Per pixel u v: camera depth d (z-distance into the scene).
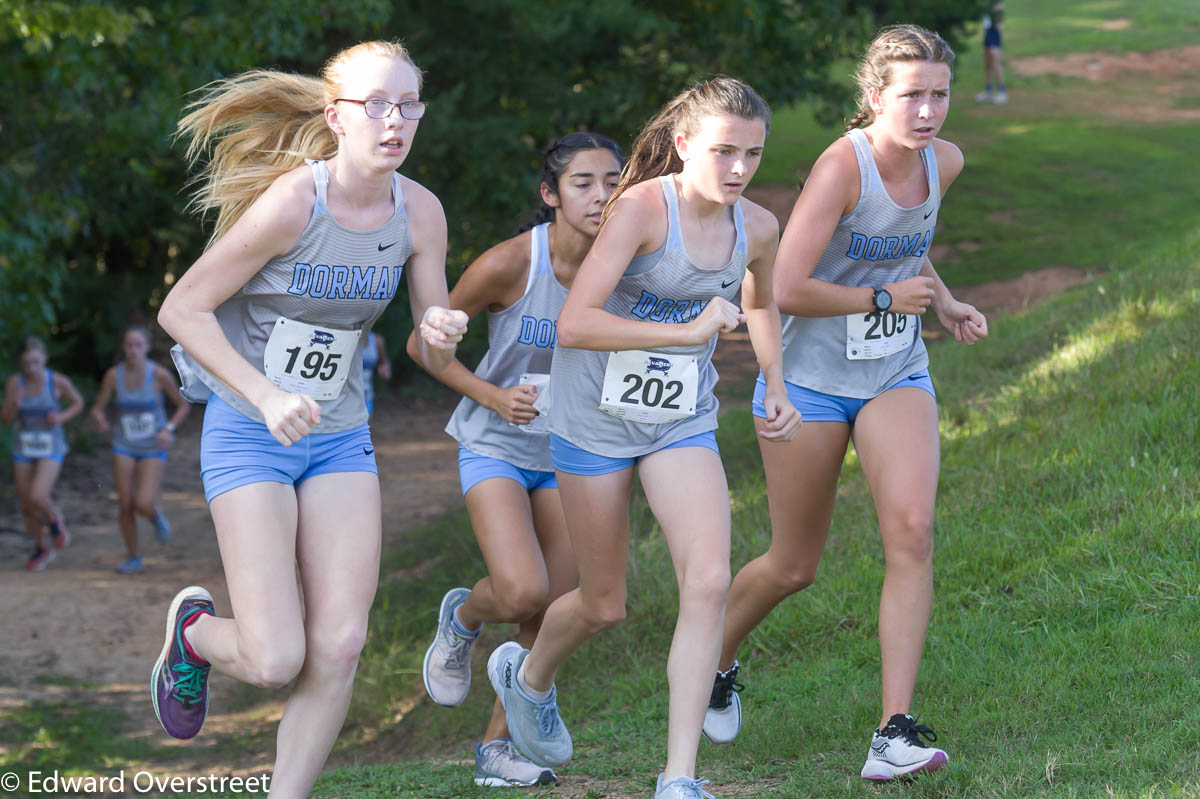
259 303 5.28
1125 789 5.01
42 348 17.27
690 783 5.18
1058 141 42.19
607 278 5.45
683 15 27.28
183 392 5.43
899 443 6.07
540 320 7.01
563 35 24.53
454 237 26.34
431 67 25.00
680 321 5.82
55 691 12.70
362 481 5.41
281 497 5.19
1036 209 34.91
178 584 16.80
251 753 11.11
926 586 5.92
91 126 19.52
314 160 5.23
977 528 9.05
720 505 5.59
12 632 14.55
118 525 20.19
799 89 28.42
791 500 6.38
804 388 6.34
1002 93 49.25
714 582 5.35
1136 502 8.45
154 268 31.41
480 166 24.83
